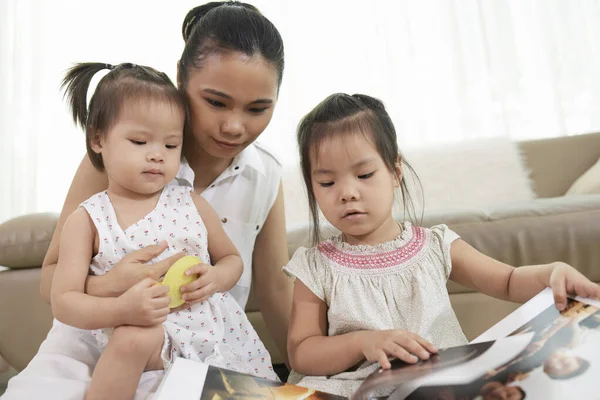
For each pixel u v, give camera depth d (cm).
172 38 270
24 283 130
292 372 96
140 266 83
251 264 120
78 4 272
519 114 252
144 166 87
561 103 250
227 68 86
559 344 64
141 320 76
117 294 83
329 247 95
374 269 90
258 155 115
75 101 100
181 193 97
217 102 89
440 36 260
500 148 209
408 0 261
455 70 257
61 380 81
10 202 270
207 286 87
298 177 201
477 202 198
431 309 87
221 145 93
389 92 263
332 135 87
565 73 251
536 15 254
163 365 82
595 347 62
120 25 271
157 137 88
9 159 270
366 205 87
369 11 264
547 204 134
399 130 261
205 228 97
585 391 56
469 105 256
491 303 125
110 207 91
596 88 249
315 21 266
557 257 126
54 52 272
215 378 70
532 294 84
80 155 272
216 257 99
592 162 217
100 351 89
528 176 215
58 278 84
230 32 88
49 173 271
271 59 89
